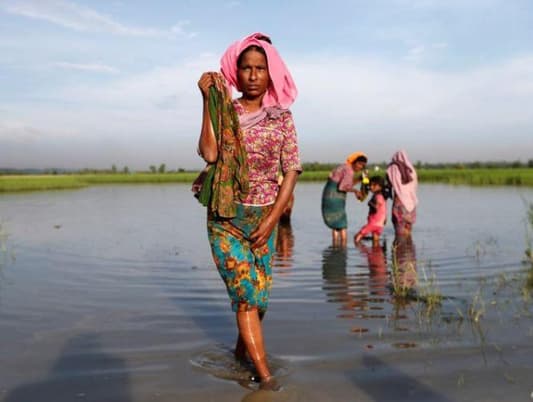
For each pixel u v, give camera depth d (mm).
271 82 3740
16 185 38188
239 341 3912
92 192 33094
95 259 8219
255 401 3250
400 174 10453
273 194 3719
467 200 20000
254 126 3646
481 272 6816
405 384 3465
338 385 3465
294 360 3908
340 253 8711
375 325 4707
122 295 5926
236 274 3584
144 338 4441
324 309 5258
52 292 6059
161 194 30125
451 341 4250
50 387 3473
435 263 7559
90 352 4105
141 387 3469
